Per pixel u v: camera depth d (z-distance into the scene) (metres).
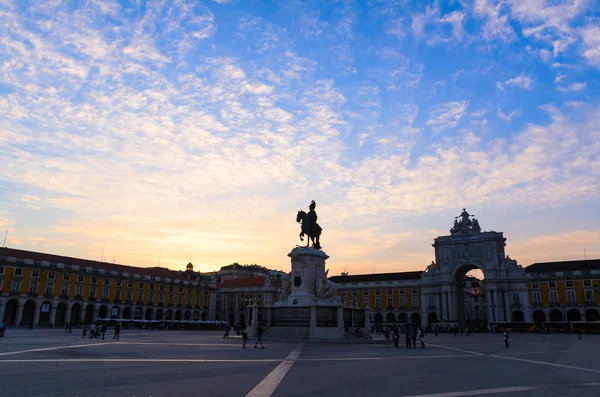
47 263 39.72
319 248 20.78
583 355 13.76
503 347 18.12
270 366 8.95
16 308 37.84
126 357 10.18
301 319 18.33
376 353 12.98
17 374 7.06
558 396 6.16
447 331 43.62
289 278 20.08
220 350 12.77
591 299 49.41
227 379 7.05
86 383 6.34
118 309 44.66
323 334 17.34
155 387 6.14
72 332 26.41
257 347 13.94
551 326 43.94
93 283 42.94
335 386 6.66
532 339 27.28
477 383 7.29
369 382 7.12
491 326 46.94
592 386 7.13
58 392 5.63
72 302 40.94
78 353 11.01
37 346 13.05
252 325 19.44
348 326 19.45
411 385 6.90
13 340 15.95
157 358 10.07
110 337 20.14
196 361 9.62
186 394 5.70
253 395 5.77
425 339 27.16
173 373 7.57
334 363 9.80
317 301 18.23
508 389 6.70
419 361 10.93
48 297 39.34
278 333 18.44
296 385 6.66
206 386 6.34
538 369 9.57
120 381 6.58
